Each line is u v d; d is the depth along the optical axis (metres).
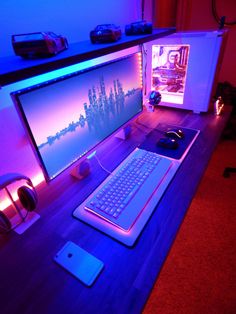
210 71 1.25
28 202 0.77
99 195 0.83
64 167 0.86
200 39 1.19
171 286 1.33
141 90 1.23
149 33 1.04
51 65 0.60
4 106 0.81
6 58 0.68
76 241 0.71
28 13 0.81
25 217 0.81
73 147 0.88
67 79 0.77
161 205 0.81
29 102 0.67
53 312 0.55
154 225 0.74
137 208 0.77
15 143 0.88
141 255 0.66
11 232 0.77
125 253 0.66
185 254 1.49
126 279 0.60
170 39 1.27
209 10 2.35
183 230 1.64
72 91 0.81
